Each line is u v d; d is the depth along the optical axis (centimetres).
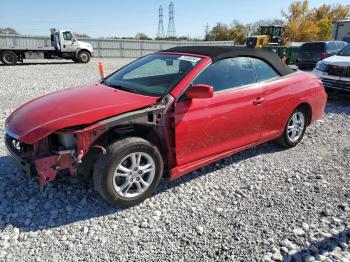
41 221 298
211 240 275
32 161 294
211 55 375
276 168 421
